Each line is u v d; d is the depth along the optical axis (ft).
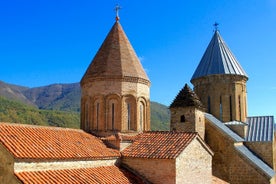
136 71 88.63
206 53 133.90
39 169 54.85
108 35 93.76
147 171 69.72
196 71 131.75
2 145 52.31
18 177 49.73
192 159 73.46
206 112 124.77
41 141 60.80
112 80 85.40
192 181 72.79
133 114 86.12
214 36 136.26
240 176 98.73
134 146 76.18
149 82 92.84
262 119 122.11
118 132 83.41
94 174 62.44
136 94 87.10
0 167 51.72
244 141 112.47
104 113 84.43
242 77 126.52
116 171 68.23
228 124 117.19
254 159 101.76
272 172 100.37
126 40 93.61
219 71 124.16
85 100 89.66
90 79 87.45
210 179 81.30
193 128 92.68
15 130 60.34
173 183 66.18
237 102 124.16
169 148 71.20
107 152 70.49
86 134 78.69
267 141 109.60
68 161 60.49
